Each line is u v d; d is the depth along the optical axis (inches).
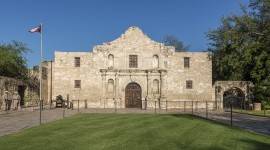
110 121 875.4
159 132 650.8
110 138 570.9
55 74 1765.5
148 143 523.8
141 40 1798.7
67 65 1774.1
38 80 1897.1
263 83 1734.7
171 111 1470.2
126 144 514.0
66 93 1760.6
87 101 1755.7
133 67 1786.4
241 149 488.4
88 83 1769.2
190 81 1781.5
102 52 1786.4
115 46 1790.1
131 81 1772.9
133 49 1792.6
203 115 1212.5
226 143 533.3
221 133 644.7
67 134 618.5
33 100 1782.7
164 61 1784.0
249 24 1675.7
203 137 590.2
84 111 1414.9
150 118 974.4
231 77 2089.1
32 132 645.9
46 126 752.3
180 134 625.9
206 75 1784.0
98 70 1779.0
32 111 1339.8
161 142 534.0
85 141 539.5
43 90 1872.5
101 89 1769.2
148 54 1791.3
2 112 1246.9
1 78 1398.9
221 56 1956.2
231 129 719.7
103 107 1747.0
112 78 1774.1
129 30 1802.4
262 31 1668.3
